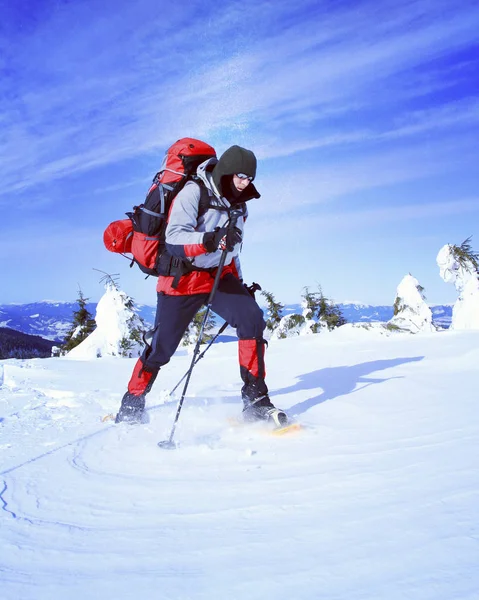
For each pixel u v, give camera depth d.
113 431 2.64
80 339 15.42
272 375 4.25
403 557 1.04
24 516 1.52
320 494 1.51
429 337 5.96
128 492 1.70
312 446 2.12
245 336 2.75
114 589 1.05
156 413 3.09
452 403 2.65
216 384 4.07
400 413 2.55
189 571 1.10
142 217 2.70
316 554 1.11
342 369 4.17
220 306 2.83
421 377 3.51
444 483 1.45
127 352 9.03
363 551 1.09
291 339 7.35
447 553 1.03
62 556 1.23
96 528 1.41
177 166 2.67
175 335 2.85
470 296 8.36
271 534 1.25
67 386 4.28
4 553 1.26
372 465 1.74
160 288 2.81
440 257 8.64
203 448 2.21
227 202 2.73
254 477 1.76
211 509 1.48
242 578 1.04
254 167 2.63
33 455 2.22
